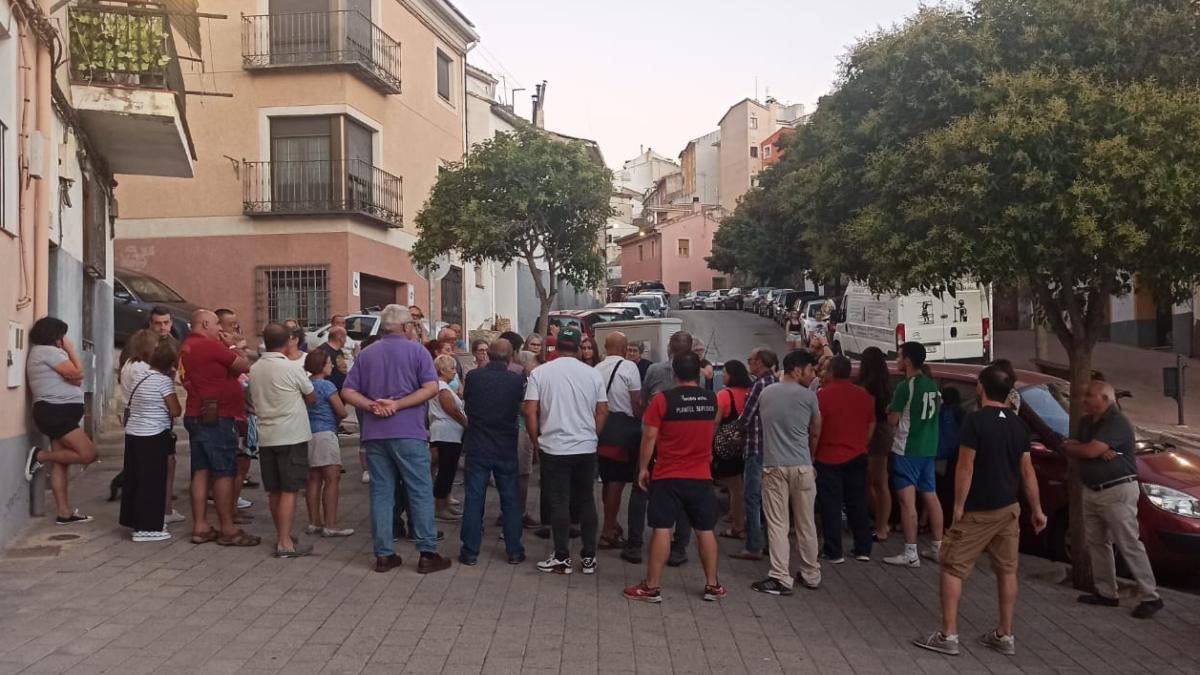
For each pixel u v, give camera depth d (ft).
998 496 21.01
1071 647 21.79
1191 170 22.77
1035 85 24.39
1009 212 23.76
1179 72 25.70
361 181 78.69
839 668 19.99
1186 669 20.40
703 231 267.80
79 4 37.55
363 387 25.85
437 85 94.53
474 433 26.78
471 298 108.37
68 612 21.04
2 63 27.12
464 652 19.66
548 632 21.24
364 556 27.17
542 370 26.45
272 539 28.86
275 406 26.43
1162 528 27.07
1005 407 21.67
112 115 38.42
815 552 26.05
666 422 24.26
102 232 45.93
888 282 27.25
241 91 75.56
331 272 75.51
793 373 26.14
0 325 25.88
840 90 31.32
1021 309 121.39
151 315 29.94
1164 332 93.86
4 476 26.14
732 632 22.02
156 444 27.76
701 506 24.25
